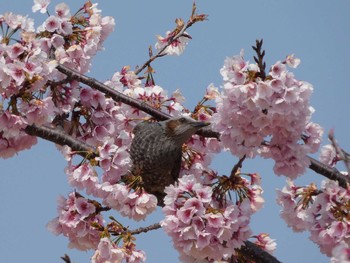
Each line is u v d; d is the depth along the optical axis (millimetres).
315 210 11852
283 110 11336
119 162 12602
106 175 12648
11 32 12828
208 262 11906
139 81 14758
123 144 14219
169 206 11398
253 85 11219
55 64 12172
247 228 11430
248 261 12711
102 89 13805
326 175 12773
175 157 13844
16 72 11891
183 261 11812
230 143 11969
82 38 14078
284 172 12211
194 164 14188
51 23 13750
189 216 11234
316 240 11719
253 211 12430
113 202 12469
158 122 14102
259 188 12508
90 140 13852
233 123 11695
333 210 11617
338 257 8602
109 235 12172
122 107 14305
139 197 12352
